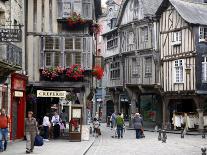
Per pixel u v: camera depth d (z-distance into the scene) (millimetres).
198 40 34812
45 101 30375
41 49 25359
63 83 25422
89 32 26844
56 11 25688
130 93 42312
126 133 34469
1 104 19344
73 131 23703
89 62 25656
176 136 30875
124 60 43312
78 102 30188
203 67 34875
